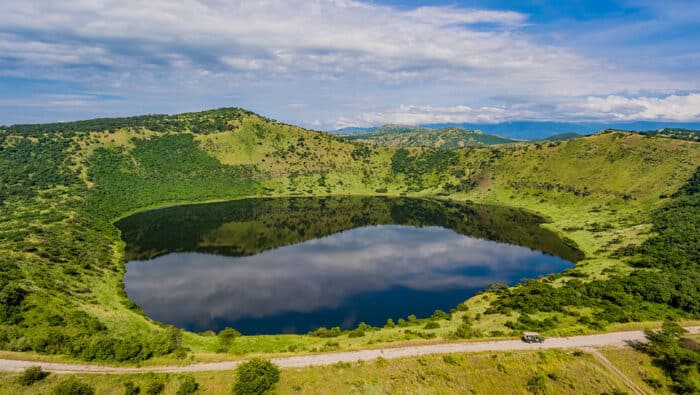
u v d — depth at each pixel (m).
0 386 49.41
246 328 90.88
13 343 58.50
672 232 132.00
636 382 56.16
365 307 103.69
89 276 108.69
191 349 67.06
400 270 135.62
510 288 107.06
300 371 57.91
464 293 113.81
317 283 122.44
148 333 77.56
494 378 56.72
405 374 57.31
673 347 61.56
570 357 60.91
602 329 70.12
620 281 95.12
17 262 96.06
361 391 53.75
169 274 129.25
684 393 53.38
